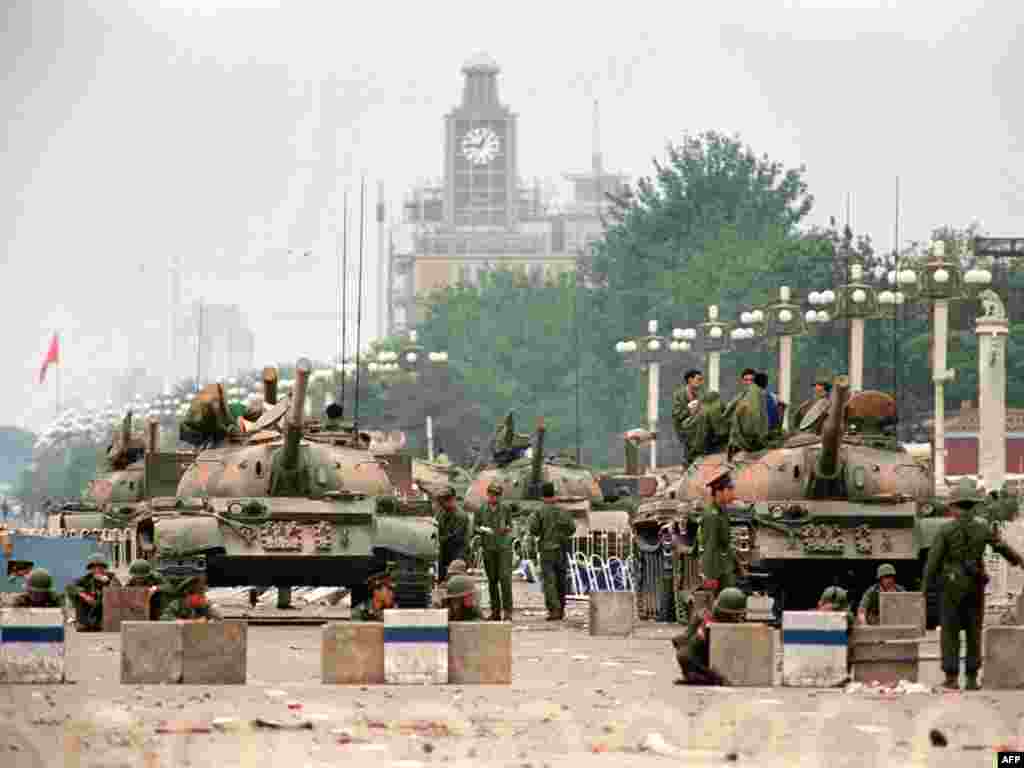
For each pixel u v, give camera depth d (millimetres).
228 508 97750
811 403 103500
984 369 147250
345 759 53844
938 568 70562
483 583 137250
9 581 106375
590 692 68750
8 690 68000
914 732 59250
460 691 68875
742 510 96750
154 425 148750
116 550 133125
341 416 106438
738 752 55750
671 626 104000
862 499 97125
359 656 70938
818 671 70438
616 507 151375
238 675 70562
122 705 63750
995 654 70688
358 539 97875
